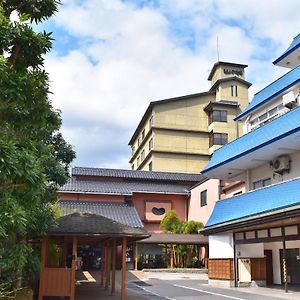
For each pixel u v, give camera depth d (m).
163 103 44.31
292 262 20.11
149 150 44.62
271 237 17.47
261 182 20.41
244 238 19.39
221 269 20.47
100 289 18.22
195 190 33.25
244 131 23.28
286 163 18.20
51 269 13.63
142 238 14.55
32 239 14.16
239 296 15.99
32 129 7.61
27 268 11.05
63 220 14.39
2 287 8.83
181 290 18.34
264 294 16.50
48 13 7.59
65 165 14.42
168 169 42.50
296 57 20.56
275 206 15.31
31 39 6.41
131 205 32.06
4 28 6.07
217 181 28.94
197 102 45.38
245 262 20.11
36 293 14.62
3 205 5.22
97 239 16.17
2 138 5.20
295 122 15.41
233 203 18.91
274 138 16.25
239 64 46.56
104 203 31.56
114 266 16.69
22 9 7.50
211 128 43.56
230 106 43.91
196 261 29.48
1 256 7.73
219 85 45.12
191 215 33.62
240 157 18.92
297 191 14.31
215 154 21.62
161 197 34.53
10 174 5.05
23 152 5.34
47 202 12.88
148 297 15.73
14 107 6.36
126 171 36.53
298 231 15.85
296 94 18.66
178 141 43.62
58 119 11.30
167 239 28.12
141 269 28.62
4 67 5.48
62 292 13.48
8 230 5.72
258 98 22.05
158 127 43.38
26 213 6.22
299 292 16.98
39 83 6.93
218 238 21.12
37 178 5.80
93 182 34.28
